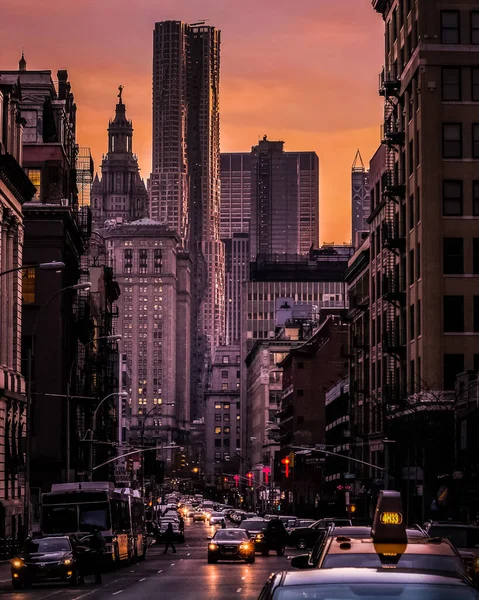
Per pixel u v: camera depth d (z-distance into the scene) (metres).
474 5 112.12
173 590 53.00
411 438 106.12
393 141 121.69
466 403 98.69
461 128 110.94
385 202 128.75
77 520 71.12
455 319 108.56
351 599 12.24
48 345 122.62
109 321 196.25
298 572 13.27
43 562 56.88
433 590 12.47
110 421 191.12
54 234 123.56
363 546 17.83
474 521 97.06
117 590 53.31
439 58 111.56
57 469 121.00
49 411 121.75
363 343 146.12
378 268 136.00
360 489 144.75
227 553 83.44
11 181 97.31
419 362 111.38
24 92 130.50
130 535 80.94
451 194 110.19
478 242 109.50
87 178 168.62
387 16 130.12
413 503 113.88
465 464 97.06
